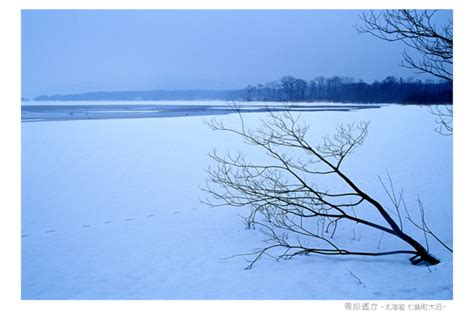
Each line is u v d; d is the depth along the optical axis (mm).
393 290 4730
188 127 23484
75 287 5105
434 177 11672
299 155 14906
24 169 12969
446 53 5668
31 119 28844
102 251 6418
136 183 11320
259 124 23281
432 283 4848
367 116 29578
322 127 22234
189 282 5176
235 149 16250
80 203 9398
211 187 10805
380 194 9867
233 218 8188
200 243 6719
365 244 6516
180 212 8648
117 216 8414
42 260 6059
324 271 5402
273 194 7941
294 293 4746
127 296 4789
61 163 13914
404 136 19906
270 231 7273
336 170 6219
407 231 7074
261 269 5547
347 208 8656
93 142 18312
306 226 7512
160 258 6062
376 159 14328
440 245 6242
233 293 4801
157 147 17031
